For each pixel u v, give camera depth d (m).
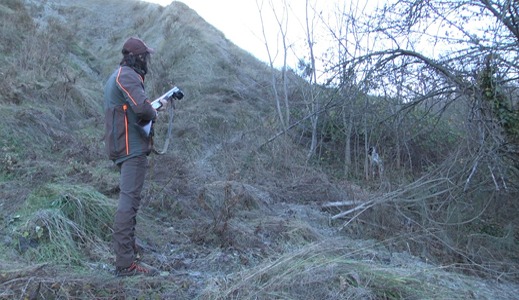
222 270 4.50
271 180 8.52
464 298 4.42
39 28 14.73
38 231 4.29
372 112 9.31
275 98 12.28
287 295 3.71
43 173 5.97
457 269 5.89
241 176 8.27
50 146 7.63
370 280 4.14
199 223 5.59
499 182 7.19
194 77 14.58
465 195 7.29
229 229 5.34
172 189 6.32
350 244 5.54
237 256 4.84
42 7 20.48
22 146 7.18
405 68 8.31
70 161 6.77
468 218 7.12
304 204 7.69
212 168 8.60
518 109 7.12
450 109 8.29
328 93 10.12
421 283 4.37
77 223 4.71
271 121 11.39
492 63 7.11
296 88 12.12
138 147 3.99
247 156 9.29
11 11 13.55
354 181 9.20
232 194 6.49
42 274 3.55
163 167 7.31
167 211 5.89
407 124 8.92
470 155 7.19
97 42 20.53
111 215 5.01
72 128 9.18
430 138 8.97
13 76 9.70
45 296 3.35
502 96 7.07
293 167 9.29
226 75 14.95
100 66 15.99
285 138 10.11
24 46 11.45
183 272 4.35
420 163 9.19
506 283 5.74
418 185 7.11
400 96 8.62
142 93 3.91
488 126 7.06
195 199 6.23
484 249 6.48
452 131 8.58
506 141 7.09
